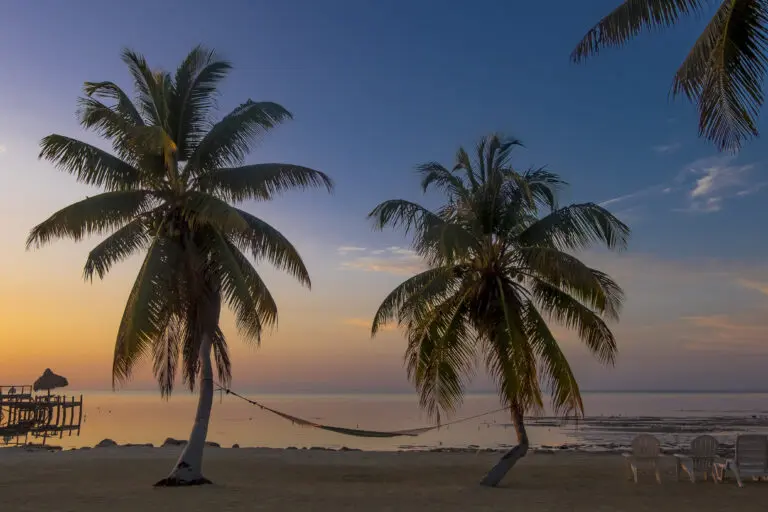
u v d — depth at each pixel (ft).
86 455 86.94
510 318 56.39
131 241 57.82
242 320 59.67
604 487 57.36
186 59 63.77
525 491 55.16
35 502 47.42
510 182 60.39
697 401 581.94
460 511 44.55
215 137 61.11
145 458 82.38
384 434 60.03
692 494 52.44
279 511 44.27
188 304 59.16
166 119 61.41
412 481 63.16
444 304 60.39
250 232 62.08
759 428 203.00
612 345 57.11
